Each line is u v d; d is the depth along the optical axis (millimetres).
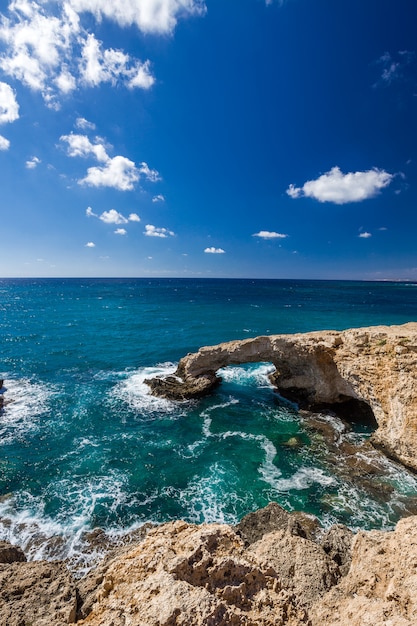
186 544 5512
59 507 14398
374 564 6898
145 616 4246
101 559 11828
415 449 15688
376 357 18797
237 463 17625
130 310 78562
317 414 22766
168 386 27000
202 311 77375
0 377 30312
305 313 74625
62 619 6285
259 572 5168
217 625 4297
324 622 6145
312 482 16047
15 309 77688
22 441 19484
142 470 17062
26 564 9492
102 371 32625
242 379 30359
